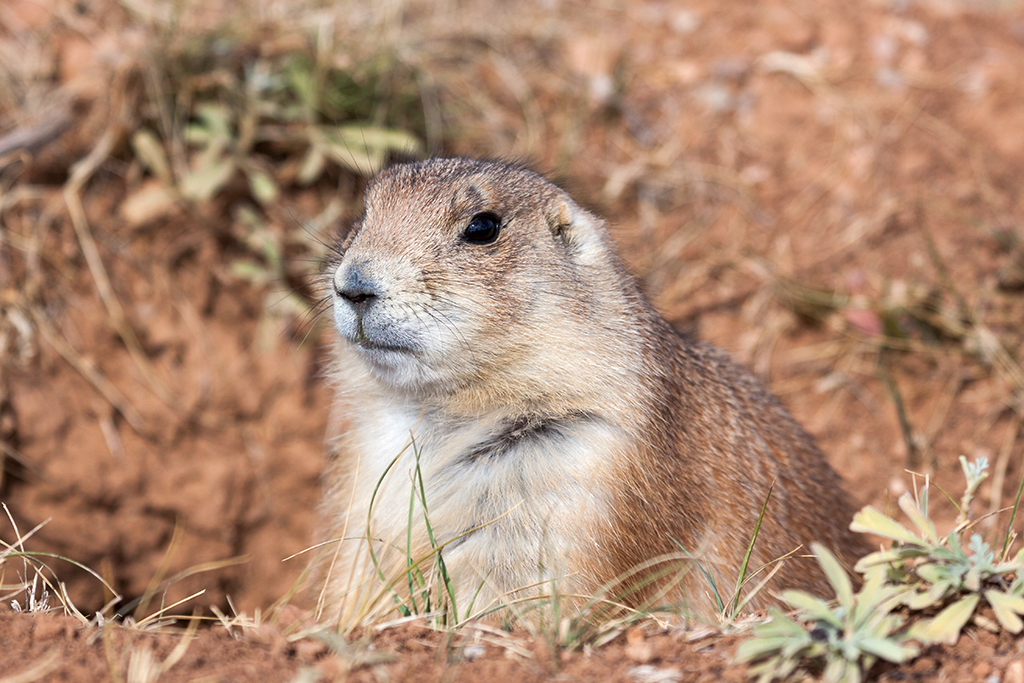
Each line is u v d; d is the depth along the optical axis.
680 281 12.36
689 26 14.41
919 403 10.98
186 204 11.91
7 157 10.98
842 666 4.65
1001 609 4.96
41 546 10.30
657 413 6.63
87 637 5.38
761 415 7.94
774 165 13.17
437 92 13.37
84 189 11.73
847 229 12.42
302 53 12.46
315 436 11.81
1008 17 14.60
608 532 6.25
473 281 6.58
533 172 7.74
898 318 11.48
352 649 5.17
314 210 12.33
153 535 11.05
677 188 13.05
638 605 6.42
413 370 6.66
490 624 6.00
